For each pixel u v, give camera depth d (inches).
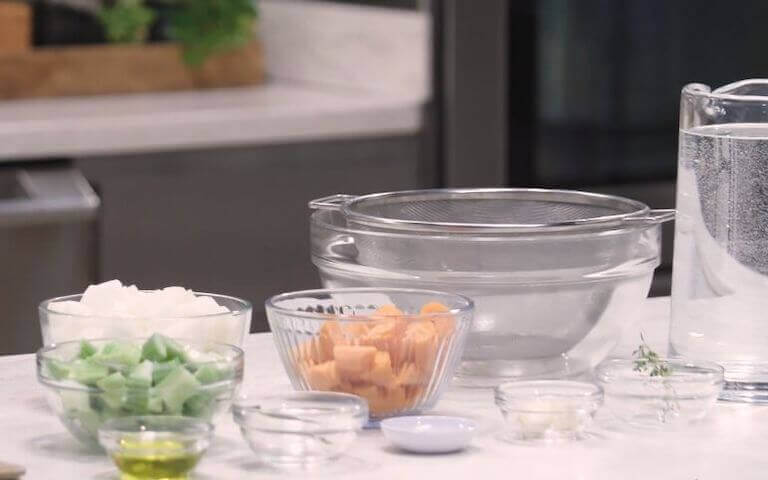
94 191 136.2
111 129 135.8
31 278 130.2
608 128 146.9
